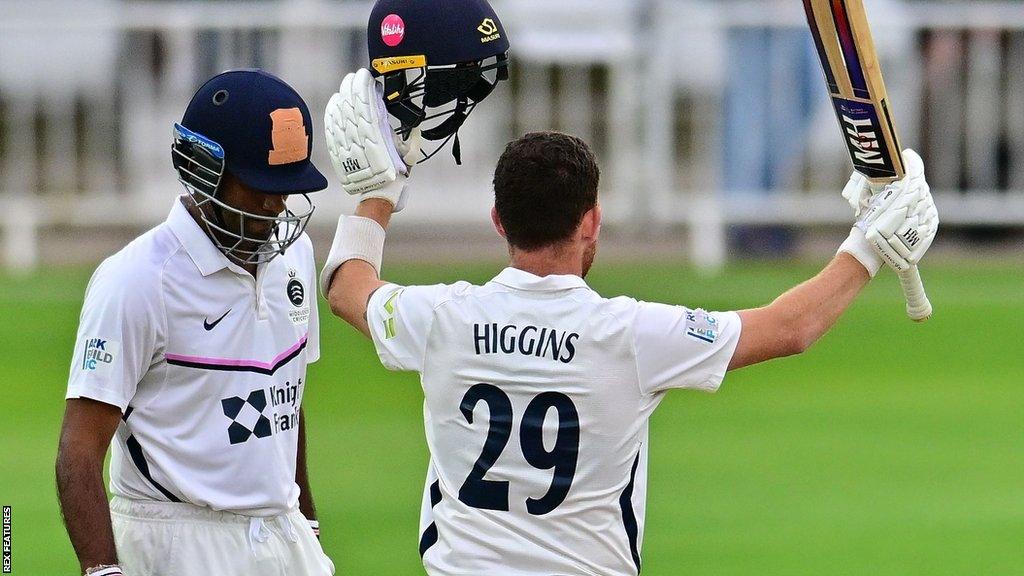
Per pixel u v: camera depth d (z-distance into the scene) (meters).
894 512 23.23
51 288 40.16
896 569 20.53
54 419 28.27
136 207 43.41
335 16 42.19
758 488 24.53
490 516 12.47
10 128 42.94
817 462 25.98
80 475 12.77
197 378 13.26
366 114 13.53
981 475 25.17
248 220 13.28
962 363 33.09
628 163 44.09
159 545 13.35
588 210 12.60
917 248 12.69
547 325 12.41
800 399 30.36
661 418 29.03
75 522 12.74
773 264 43.72
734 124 43.19
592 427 12.36
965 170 43.03
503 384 12.44
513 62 43.38
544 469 12.40
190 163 13.12
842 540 21.84
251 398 13.48
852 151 12.78
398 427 27.89
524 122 43.75
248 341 13.46
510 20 43.22
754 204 43.53
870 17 42.06
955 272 42.84
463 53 13.49
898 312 37.62
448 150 43.69
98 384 12.82
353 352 33.28
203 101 13.10
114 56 42.50
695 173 43.78
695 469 25.61
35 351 33.22
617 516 12.55
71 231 45.38
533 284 12.48
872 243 12.67
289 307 13.88
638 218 44.53
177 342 13.17
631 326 12.35
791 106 42.84
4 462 25.44
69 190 43.38
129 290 12.92
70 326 35.53
